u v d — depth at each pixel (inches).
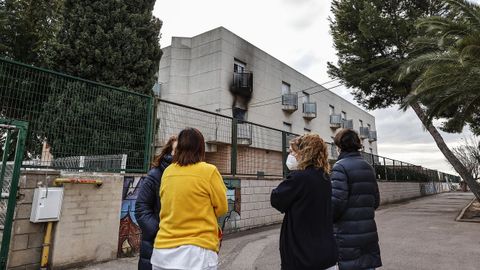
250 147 378.0
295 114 946.7
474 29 370.0
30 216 179.0
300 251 86.1
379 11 612.4
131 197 234.1
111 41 332.5
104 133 229.5
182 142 91.7
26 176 179.8
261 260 219.1
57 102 206.8
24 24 419.2
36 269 178.7
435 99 448.8
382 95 678.5
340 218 108.4
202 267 80.6
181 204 84.4
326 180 94.7
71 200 194.1
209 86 724.0
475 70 368.8
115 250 214.8
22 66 192.4
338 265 105.1
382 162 836.0
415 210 566.9
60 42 330.3
